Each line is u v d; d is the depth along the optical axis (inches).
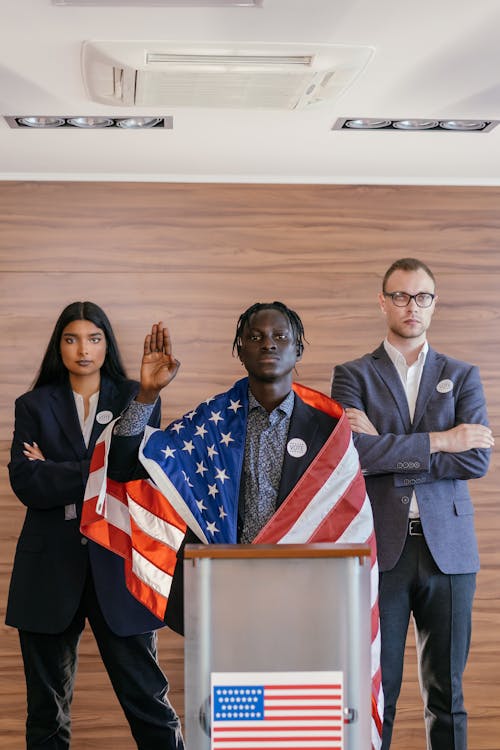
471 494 197.2
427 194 202.7
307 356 199.2
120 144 179.3
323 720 88.7
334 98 154.4
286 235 200.5
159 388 123.0
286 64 140.6
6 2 120.6
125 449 126.0
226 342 198.4
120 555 138.6
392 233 201.8
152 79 145.8
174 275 198.5
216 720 88.2
